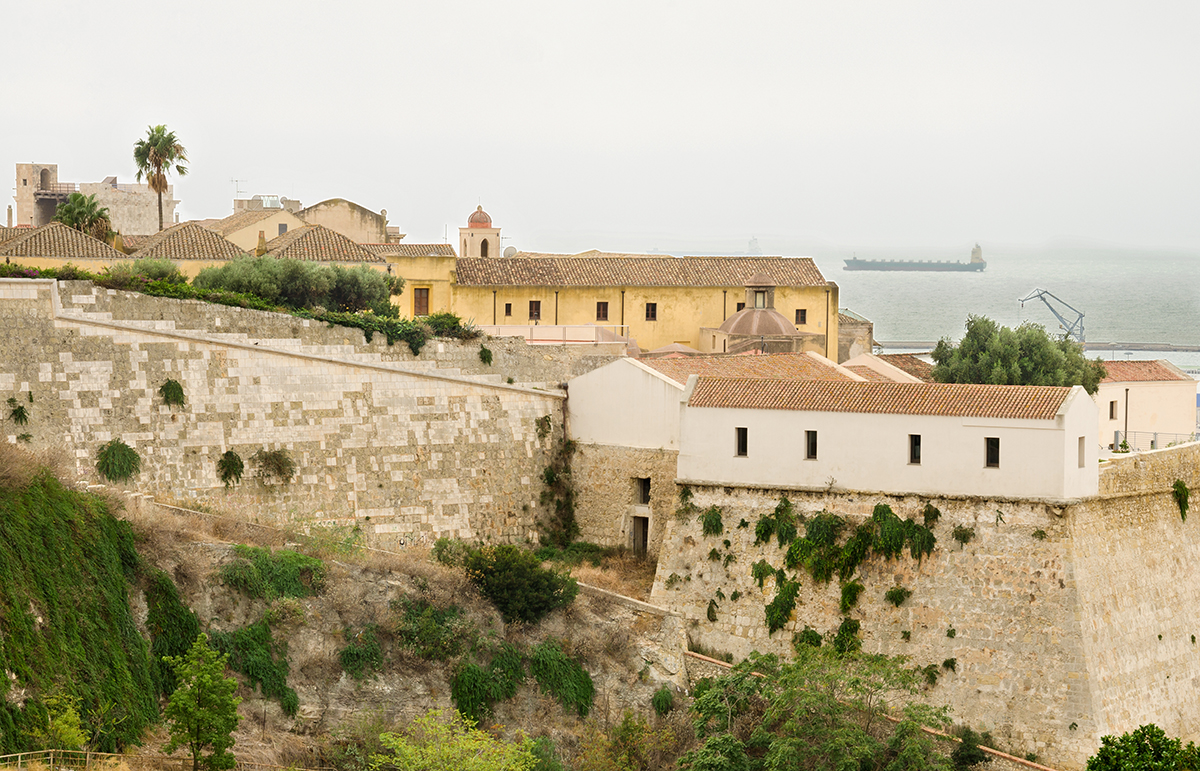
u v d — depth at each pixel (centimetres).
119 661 4897
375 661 5728
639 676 6341
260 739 5191
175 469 6253
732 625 6556
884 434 6312
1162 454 6688
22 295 5909
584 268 10575
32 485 5019
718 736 5781
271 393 6581
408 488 7025
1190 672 6550
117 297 6278
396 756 5181
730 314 10812
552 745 5822
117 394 6119
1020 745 5862
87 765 4306
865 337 11925
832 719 5778
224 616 5469
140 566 5288
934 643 6088
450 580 6106
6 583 4631
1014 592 5991
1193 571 6769
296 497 6625
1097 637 5953
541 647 6141
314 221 12900
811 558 6384
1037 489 5994
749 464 6638
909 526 6219
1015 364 9981
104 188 15200
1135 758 5009
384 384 6988
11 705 4362
